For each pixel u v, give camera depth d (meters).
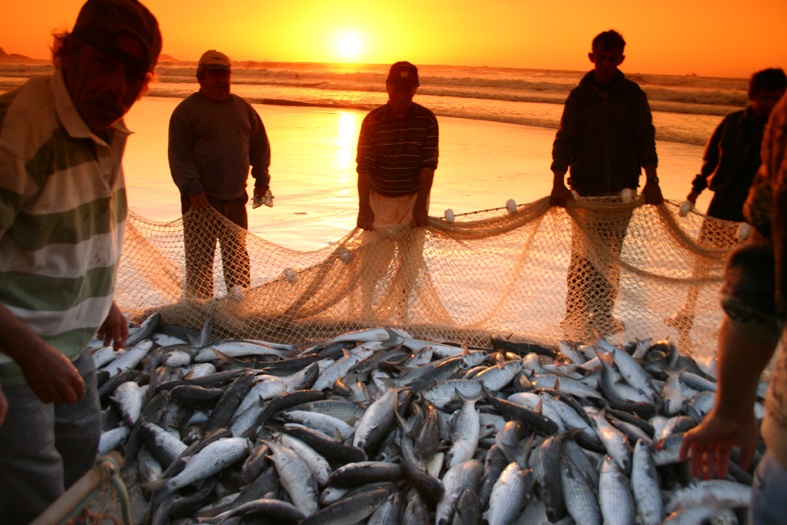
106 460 2.19
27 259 2.46
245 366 5.02
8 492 2.63
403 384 4.72
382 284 5.84
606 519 3.51
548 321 5.90
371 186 6.18
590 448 4.11
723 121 6.67
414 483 3.57
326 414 4.43
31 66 70.19
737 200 6.48
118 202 2.98
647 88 41.78
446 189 12.08
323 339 5.75
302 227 9.45
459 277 6.03
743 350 1.87
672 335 5.65
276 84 54.75
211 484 3.74
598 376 4.86
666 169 14.45
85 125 2.46
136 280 5.85
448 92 40.66
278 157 15.52
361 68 115.12
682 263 5.70
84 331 2.83
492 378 4.77
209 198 6.37
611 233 5.70
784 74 6.00
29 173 2.32
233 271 5.86
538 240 5.86
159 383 4.57
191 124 6.11
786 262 1.60
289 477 3.64
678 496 3.59
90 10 2.35
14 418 2.54
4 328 2.19
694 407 4.47
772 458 1.70
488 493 3.64
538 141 19.30
